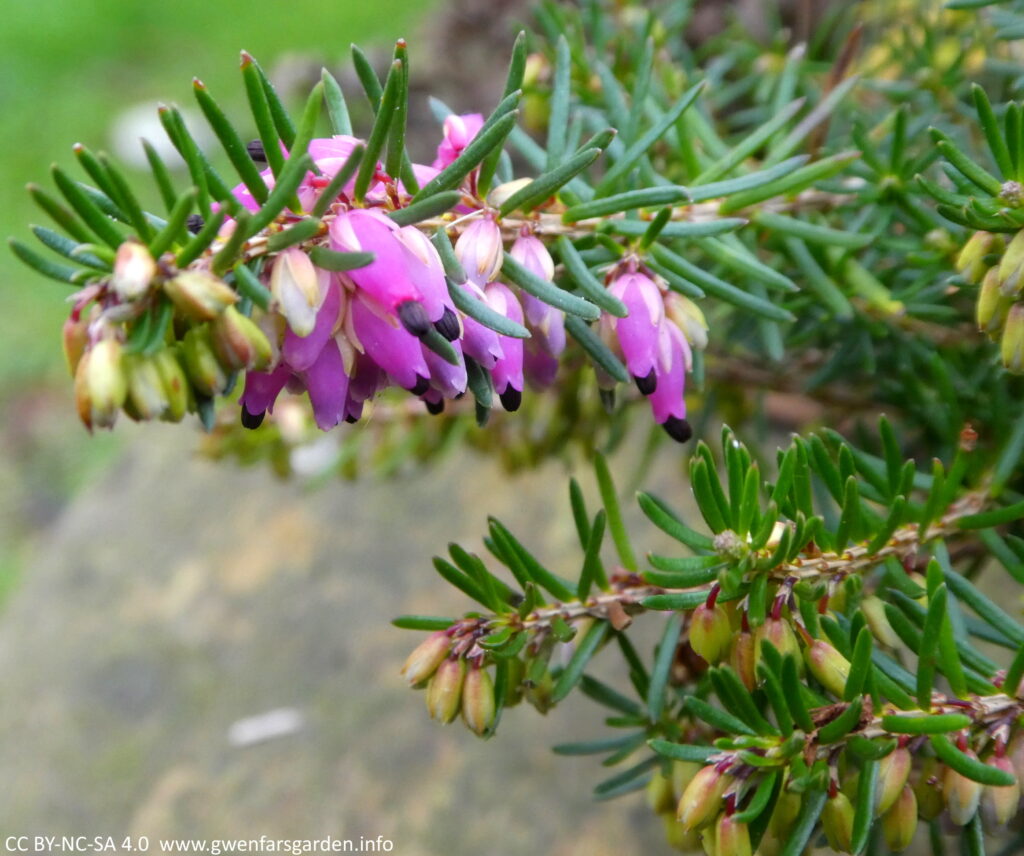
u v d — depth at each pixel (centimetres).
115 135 71
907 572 20
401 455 25
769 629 19
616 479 33
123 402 18
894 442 20
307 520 36
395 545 35
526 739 29
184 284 18
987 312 19
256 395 19
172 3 83
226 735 31
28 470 61
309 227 18
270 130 19
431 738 30
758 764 19
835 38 28
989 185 19
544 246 20
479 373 19
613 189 21
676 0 26
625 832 27
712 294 21
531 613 20
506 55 41
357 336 18
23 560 56
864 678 19
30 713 33
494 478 35
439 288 18
